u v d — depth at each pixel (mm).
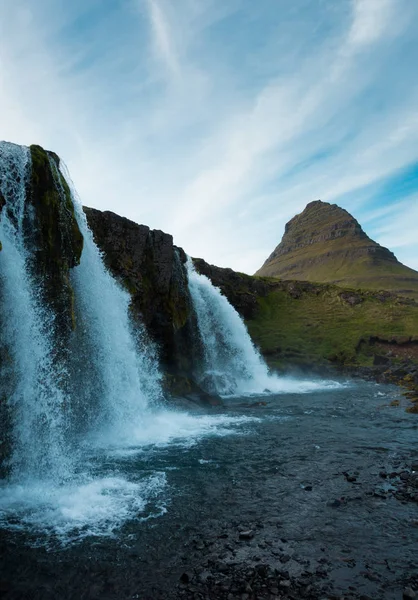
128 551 9102
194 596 7465
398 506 11156
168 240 33312
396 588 7582
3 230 14023
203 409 26562
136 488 12867
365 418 23312
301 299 76000
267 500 11789
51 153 18984
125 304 25453
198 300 42250
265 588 7629
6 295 13742
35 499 11984
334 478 13469
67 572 8312
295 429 20672
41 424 15078
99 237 26875
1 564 8586
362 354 53344
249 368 43875
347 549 8992
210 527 10188
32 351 14883
